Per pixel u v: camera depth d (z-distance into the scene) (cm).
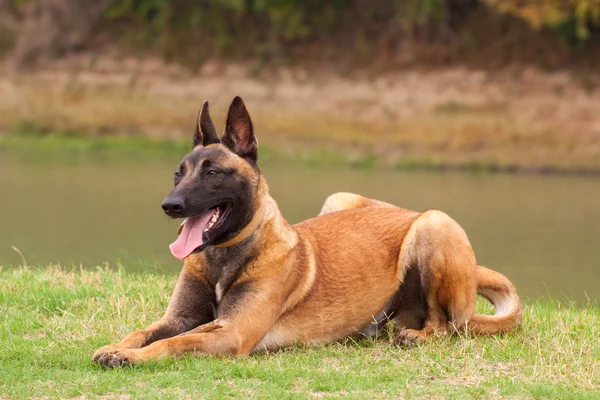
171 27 3506
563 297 1056
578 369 578
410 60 3319
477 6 3441
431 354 618
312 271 649
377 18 3506
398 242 696
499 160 2880
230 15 3544
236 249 620
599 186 2456
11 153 3000
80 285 800
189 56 3422
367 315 673
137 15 3578
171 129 3222
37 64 3459
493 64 3234
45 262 1255
